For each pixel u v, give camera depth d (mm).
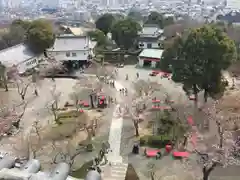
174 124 36656
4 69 52500
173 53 41125
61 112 42000
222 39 38312
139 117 38094
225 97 43469
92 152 31797
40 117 40531
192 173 27781
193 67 38500
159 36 78625
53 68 60062
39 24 67812
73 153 31297
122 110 41344
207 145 30172
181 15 147250
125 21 76812
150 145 33062
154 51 68562
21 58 60688
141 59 67062
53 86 51281
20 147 31781
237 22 114562
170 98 45594
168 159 30312
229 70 57719
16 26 80250
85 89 51219
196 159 29719
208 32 38438
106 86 52000
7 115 37312
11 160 14531
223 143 27859
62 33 86750
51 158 30203
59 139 34531
